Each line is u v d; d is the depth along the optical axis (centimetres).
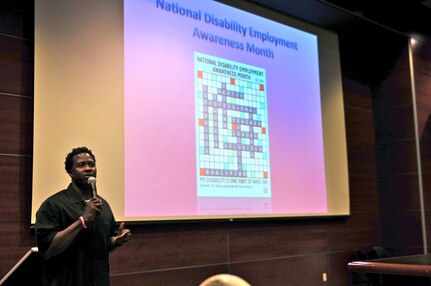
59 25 335
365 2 508
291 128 471
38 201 313
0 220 307
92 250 210
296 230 471
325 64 519
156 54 384
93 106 345
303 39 499
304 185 474
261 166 440
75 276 204
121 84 361
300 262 468
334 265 500
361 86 576
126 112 361
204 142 402
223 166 411
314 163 487
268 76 460
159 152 374
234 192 416
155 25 386
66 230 199
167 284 375
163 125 379
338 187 509
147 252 368
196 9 415
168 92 386
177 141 386
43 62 325
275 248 450
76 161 221
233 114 426
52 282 203
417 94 562
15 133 320
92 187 212
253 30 455
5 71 322
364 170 560
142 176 363
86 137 339
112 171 348
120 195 350
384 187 569
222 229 415
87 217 200
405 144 558
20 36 331
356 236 532
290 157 466
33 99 325
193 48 408
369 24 525
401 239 551
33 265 214
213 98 414
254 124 441
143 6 381
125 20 369
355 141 555
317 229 491
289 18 489
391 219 560
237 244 423
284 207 453
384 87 579
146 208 362
